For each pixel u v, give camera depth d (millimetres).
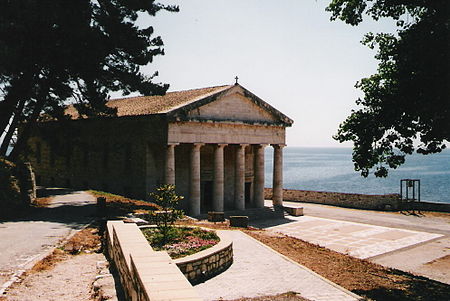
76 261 15242
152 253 9219
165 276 7387
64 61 31469
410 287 17094
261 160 45375
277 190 47188
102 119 44281
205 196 44312
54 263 14773
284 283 14820
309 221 41156
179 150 41781
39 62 31922
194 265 14531
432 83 16500
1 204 26438
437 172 186500
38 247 17266
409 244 30469
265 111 44969
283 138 47344
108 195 39875
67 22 30141
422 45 16312
